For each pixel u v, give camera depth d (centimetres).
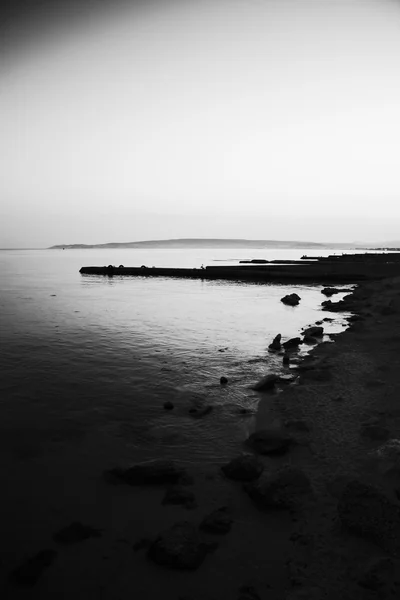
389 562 381
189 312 2086
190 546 411
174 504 501
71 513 487
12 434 689
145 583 381
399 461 548
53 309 2130
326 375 961
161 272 4766
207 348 1302
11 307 2184
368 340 1334
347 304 2272
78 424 730
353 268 4534
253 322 1794
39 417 758
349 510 440
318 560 398
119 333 1523
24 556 418
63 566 404
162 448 644
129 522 470
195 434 693
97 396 866
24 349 1252
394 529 420
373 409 766
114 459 611
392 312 1830
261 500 488
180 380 974
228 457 615
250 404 825
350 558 399
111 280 4253
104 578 389
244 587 370
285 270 4462
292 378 980
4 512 489
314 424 708
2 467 588
